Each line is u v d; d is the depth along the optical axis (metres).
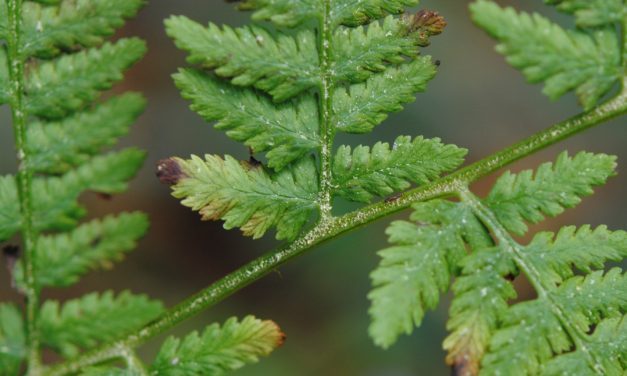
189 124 0.42
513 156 0.26
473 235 0.26
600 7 0.26
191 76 0.26
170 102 0.43
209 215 0.26
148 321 0.26
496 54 0.44
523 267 0.26
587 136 0.43
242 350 0.26
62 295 0.39
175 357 0.26
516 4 0.40
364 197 0.26
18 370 0.25
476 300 0.25
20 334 0.25
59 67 0.26
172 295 0.40
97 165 0.26
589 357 0.25
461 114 0.42
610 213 0.42
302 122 0.26
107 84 0.26
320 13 0.26
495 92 0.44
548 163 0.26
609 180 0.43
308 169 0.26
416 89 0.26
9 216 0.25
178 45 0.26
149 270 0.41
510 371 0.25
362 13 0.26
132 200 0.41
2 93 0.26
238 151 0.42
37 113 0.26
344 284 0.40
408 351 0.39
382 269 0.25
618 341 0.26
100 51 0.26
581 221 0.41
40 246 0.25
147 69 0.43
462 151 0.26
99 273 0.40
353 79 0.26
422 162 0.26
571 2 0.26
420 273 0.25
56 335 0.25
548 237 0.26
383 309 0.25
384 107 0.26
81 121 0.26
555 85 0.26
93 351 0.26
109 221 0.25
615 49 0.26
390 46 0.26
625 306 0.26
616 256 0.26
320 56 0.26
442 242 0.26
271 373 0.38
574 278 0.26
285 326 0.40
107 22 0.26
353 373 0.39
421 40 0.26
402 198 0.26
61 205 0.25
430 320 0.39
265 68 0.26
